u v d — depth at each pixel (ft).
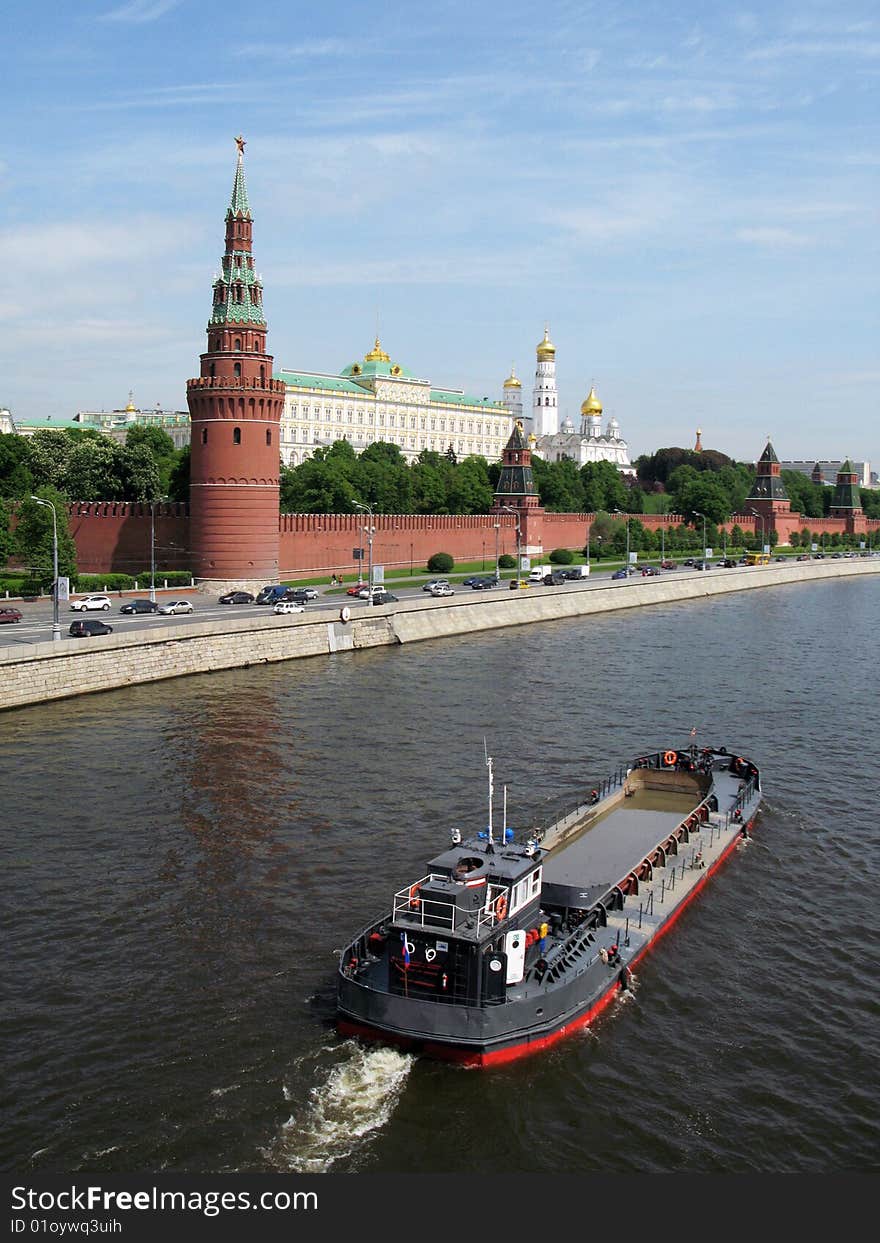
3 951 133.18
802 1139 102.63
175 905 146.61
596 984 123.75
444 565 583.17
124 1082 107.65
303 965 130.82
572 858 157.69
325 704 270.46
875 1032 120.26
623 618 483.10
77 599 406.21
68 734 233.14
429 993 114.62
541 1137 102.01
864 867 166.91
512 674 320.91
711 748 220.02
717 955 137.08
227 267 456.45
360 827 177.68
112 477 549.54
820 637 415.44
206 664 315.17
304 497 600.80
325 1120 103.40
